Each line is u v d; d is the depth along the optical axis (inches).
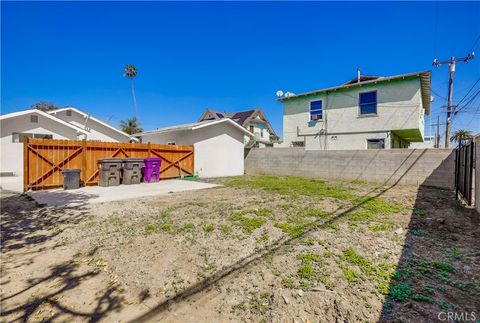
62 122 615.8
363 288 107.9
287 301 101.3
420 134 629.9
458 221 200.1
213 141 597.3
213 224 195.3
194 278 120.6
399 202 271.4
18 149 553.0
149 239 167.5
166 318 94.6
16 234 180.9
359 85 601.6
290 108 720.3
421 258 135.7
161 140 669.9
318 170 521.0
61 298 106.1
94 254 147.5
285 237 167.2
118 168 419.2
